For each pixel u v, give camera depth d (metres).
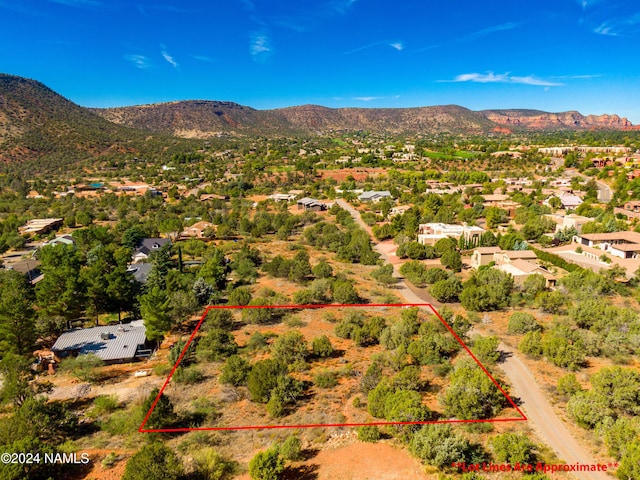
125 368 45.19
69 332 50.97
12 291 59.22
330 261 88.81
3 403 36.06
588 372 42.00
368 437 31.83
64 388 40.34
